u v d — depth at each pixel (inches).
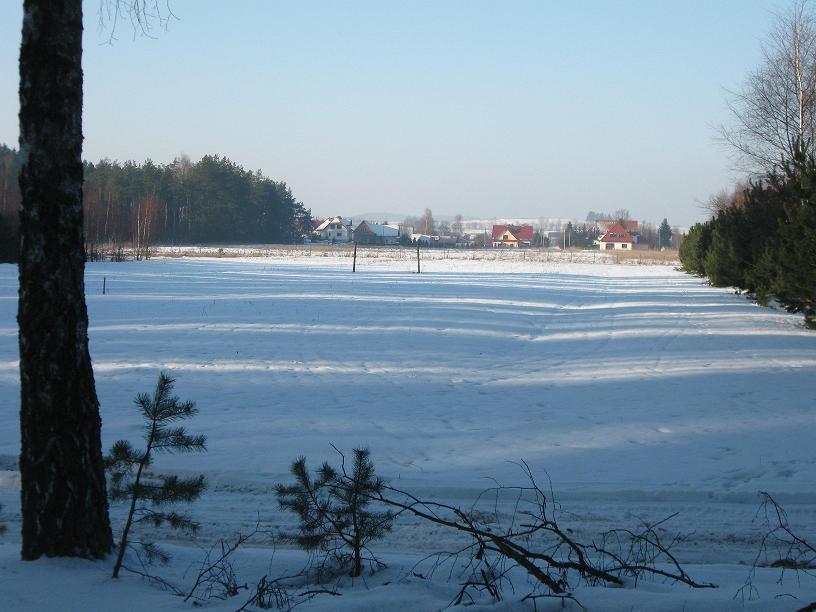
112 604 162.7
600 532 244.7
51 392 183.5
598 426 393.4
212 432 372.2
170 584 179.9
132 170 4751.5
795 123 1446.9
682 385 519.2
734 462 324.2
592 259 3659.0
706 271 1850.4
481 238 7662.4
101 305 1040.8
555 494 281.0
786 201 947.3
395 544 233.3
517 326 908.6
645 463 323.6
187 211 4749.0
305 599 167.9
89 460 188.7
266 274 1957.4
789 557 221.9
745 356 665.0
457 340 763.4
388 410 430.6
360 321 908.6
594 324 943.0
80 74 189.3
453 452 341.4
